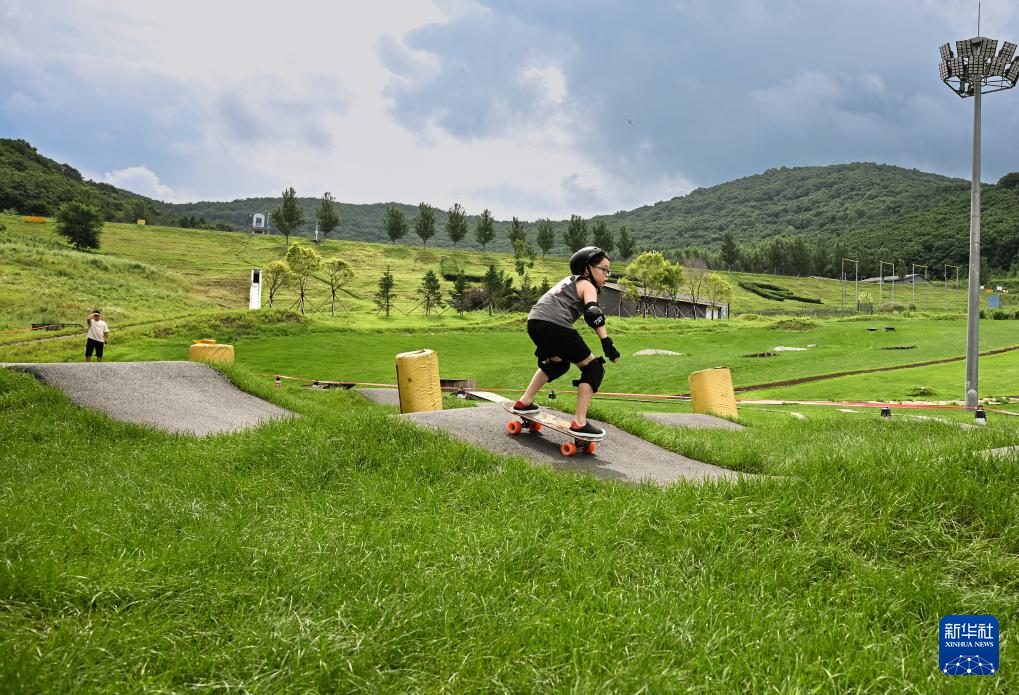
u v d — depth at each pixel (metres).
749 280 142.38
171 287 76.94
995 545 3.58
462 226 141.75
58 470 6.24
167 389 10.86
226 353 19.25
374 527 4.01
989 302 96.69
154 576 3.02
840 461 4.85
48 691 2.05
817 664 2.40
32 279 61.06
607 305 77.88
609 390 27.47
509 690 2.24
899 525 3.82
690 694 2.25
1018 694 2.38
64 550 3.33
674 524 3.88
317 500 4.80
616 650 2.49
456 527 3.96
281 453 5.85
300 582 3.07
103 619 2.62
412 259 124.12
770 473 6.34
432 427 6.57
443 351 42.22
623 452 6.99
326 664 2.30
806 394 25.52
